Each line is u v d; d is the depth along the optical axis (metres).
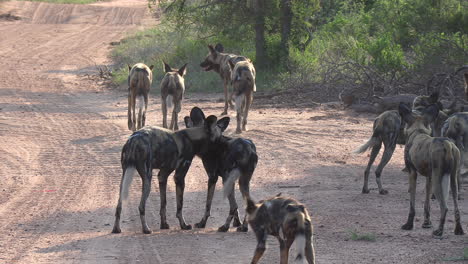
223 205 33.06
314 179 38.34
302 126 56.41
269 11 87.06
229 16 89.75
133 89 53.19
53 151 48.41
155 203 33.78
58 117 64.31
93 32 156.50
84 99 78.25
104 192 36.12
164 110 52.34
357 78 69.19
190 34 103.88
